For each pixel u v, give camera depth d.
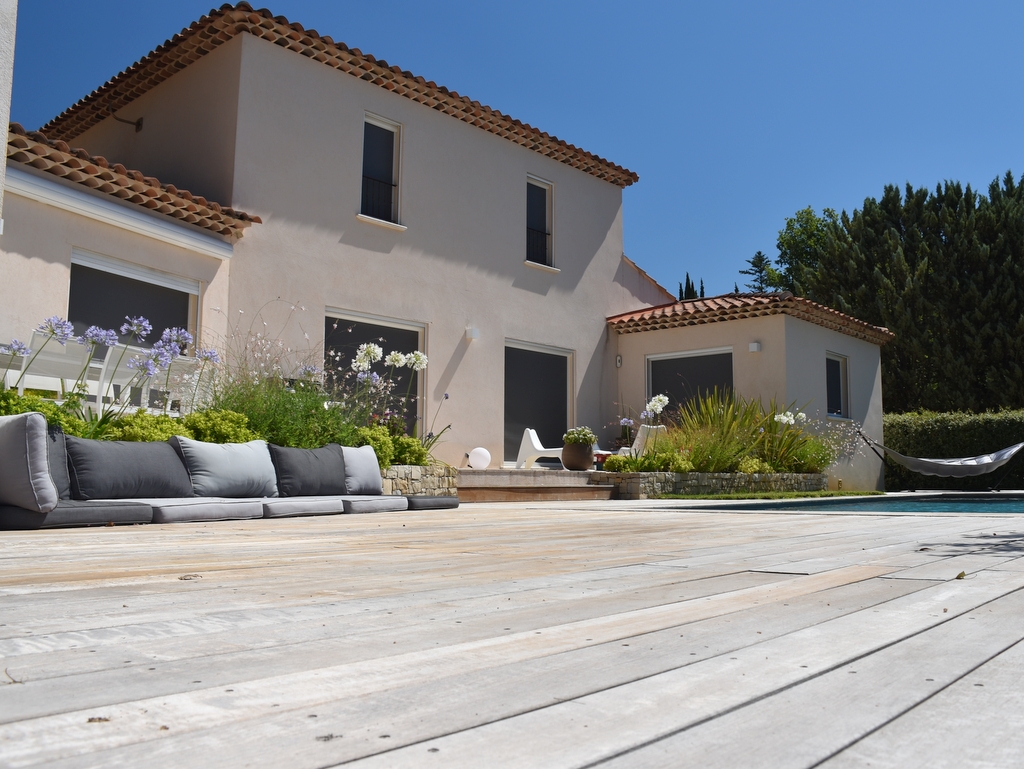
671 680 1.13
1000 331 22.97
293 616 1.63
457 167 11.91
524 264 12.81
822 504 10.58
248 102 9.55
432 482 8.89
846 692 1.09
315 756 0.82
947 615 1.71
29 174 7.25
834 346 14.92
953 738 0.91
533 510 6.99
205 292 8.93
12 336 7.15
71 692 1.04
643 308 15.08
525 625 1.55
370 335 10.79
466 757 0.82
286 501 5.53
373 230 10.76
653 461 11.34
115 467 4.79
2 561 2.63
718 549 3.27
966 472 12.46
